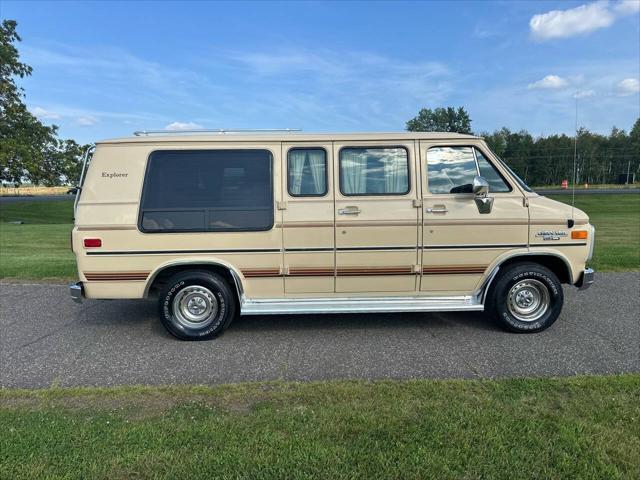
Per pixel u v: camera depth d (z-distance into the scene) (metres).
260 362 4.45
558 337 5.02
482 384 3.77
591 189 49.72
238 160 5.04
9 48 30.41
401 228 5.05
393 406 3.39
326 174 5.05
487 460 2.71
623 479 2.55
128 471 2.65
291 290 5.17
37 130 31.88
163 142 5.00
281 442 2.91
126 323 5.73
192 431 3.07
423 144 5.10
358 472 2.61
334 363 4.39
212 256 5.01
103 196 4.95
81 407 3.49
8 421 3.24
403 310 5.04
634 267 8.58
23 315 6.08
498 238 5.09
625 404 3.38
